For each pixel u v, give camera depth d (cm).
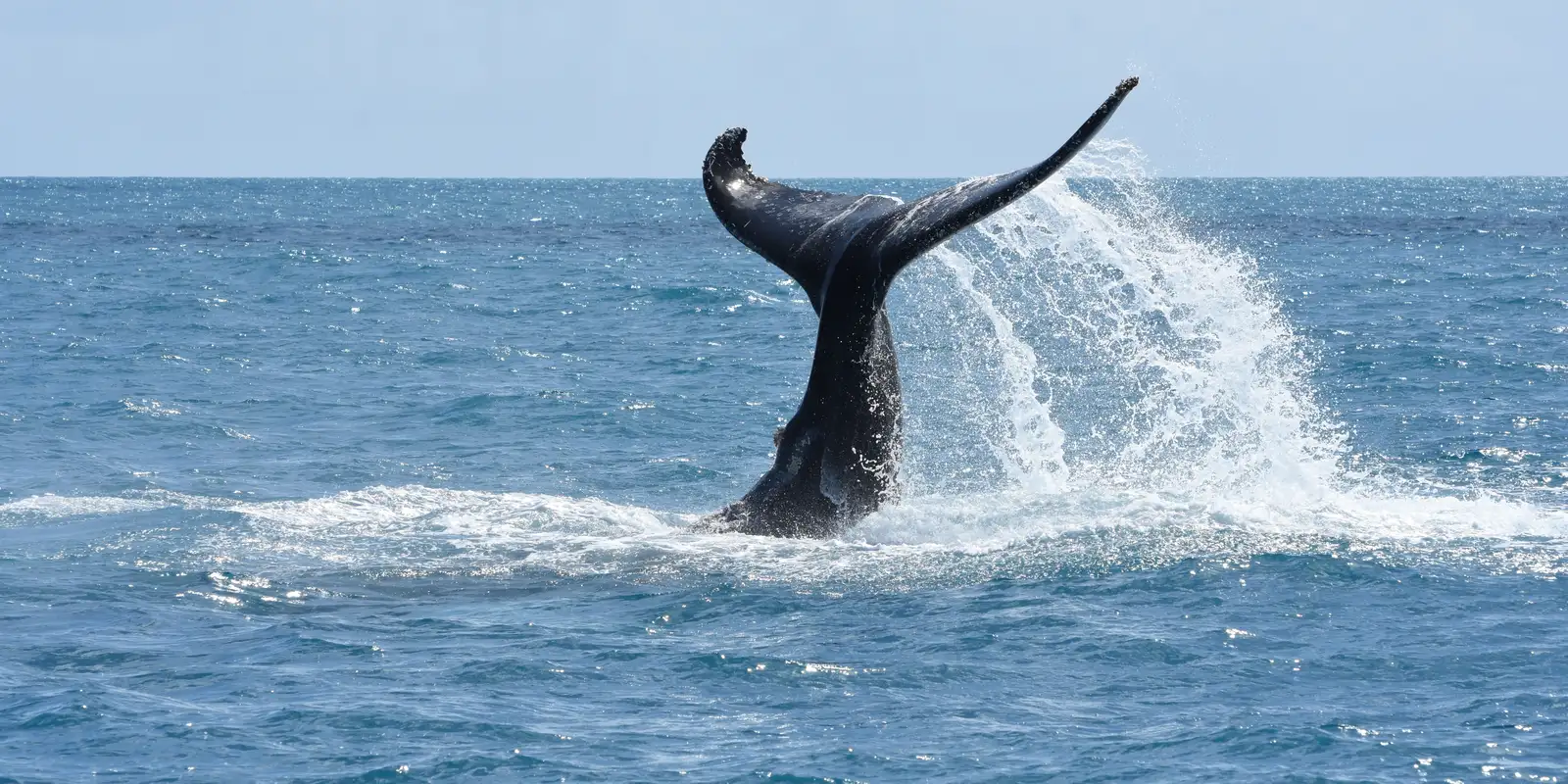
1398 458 6769
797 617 4253
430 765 3306
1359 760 3231
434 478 6831
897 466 4872
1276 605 4278
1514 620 4112
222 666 3953
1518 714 3456
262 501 6322
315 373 10475
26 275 19162
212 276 19388
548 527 5275
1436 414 8031
